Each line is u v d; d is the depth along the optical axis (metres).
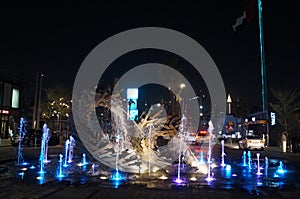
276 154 27.05
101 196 8.63
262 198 8.83
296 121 31.16
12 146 31.02
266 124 40.00
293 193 9.61
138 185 10.38
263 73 38.66
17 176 12.05
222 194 9.27
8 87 44.91
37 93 38.47
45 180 11.14
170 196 8.80
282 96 31.62
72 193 8.97
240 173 14.24
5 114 44.12
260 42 37.53
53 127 43.28
